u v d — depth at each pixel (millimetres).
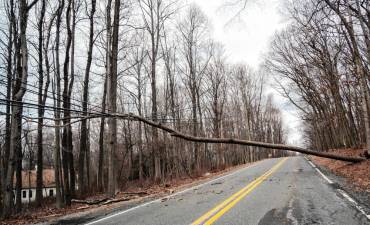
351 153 23609
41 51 17359
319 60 25281
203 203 9305
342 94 28219
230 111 52719
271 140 77625
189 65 33656
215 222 6578
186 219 7102
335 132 33531
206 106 38969
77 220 8258
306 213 6961
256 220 6555
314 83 30672
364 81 16000
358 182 11250
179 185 17344
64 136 17812
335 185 11250
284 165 25953
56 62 17719
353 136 28125
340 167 17172
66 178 17109
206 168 32844
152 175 29812
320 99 33312
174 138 30141
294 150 15617
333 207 7414
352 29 12180
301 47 26312
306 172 17438
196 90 33875
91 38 20000
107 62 15328
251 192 10867
